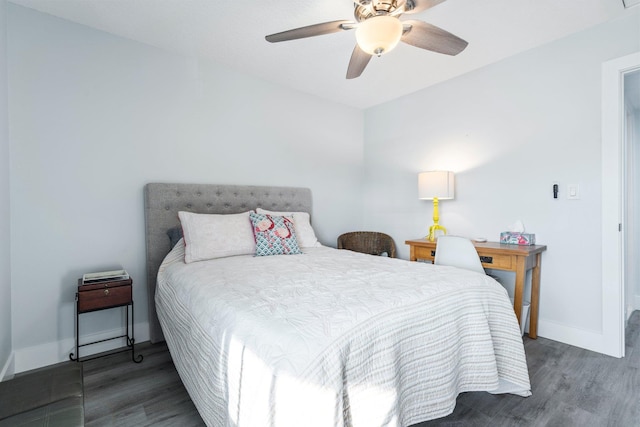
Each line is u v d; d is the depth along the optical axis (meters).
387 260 2.17
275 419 0.88
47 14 2.04
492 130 2.76
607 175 2.15
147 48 2.43
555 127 2.39
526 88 2.54
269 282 1.57
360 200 4.02
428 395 1.25
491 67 2.76
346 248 3.68
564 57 2.33
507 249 2.27
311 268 1.89
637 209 3.07
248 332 1.08
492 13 2.03
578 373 1.90
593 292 2.22
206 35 2.31
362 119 4.02
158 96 2.49
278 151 3.24
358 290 1.40
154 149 2.47
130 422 1.46
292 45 2.45
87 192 2.19
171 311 1.79
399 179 3.61
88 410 1.55
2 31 1.82
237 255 2.37
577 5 1.96
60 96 2.08
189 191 2.58
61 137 2.09
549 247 2.43
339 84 3.22
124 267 2.34
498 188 2.73
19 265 1.95
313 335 1.00
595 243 2.21
